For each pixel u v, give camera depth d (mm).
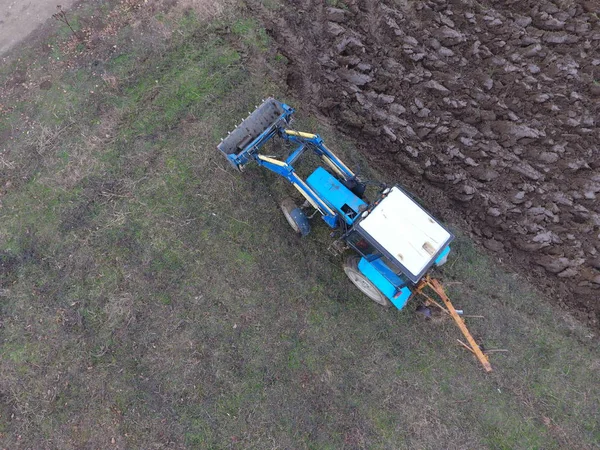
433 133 10688
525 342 9133
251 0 11836
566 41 11242
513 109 10820
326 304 9320
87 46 11164
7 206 9820
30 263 9398
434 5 11742
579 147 10305
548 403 8688
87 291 9195
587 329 9266
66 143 10297
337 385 8758
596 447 8352
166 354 8836
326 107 10977
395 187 7723
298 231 9500
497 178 10289
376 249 7527
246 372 8773
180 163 10195
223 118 10633
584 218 9906
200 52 11242
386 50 11461
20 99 10688
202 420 8453
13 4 11633
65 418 8414
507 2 11820
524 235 9875
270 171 10250
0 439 8258
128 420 8414
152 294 9211
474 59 11258
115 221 9695
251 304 9219
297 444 8352
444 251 7766
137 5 11578
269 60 11359
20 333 8906
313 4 11852
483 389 8805
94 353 8797
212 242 9641
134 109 10617
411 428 8516
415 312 9328
